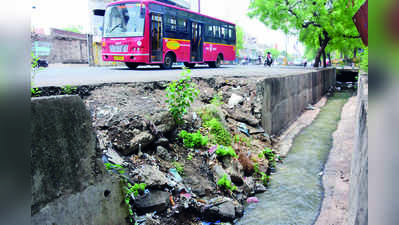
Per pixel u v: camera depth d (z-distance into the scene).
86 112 2.85
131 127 4.49
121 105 5.10
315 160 7.44
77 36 26.52
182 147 5.19
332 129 10.60
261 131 7.97
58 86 4.96
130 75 8.70
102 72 10.34
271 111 8.89
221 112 6.79
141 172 3.97
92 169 2.86
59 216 2.43
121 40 12.24
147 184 3.87
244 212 4.81
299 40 27.47
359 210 1.95
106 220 2.98
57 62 23.78
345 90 24.64
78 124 2.73
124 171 3.82
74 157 2.65
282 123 10.29
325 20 21.81
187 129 5.67
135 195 3.63
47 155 2.36
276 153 7.70
